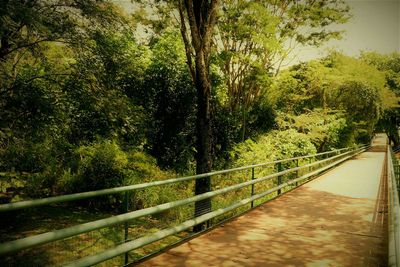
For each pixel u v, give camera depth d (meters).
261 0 18.39
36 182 9.65
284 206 8.77
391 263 3.23
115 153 10.91
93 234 7.37
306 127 23.06
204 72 8.66
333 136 26.20
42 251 6.14
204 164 8.50
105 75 9.35
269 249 5.44
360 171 18.34
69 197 3.63
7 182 7.79
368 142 51.97
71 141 11.38
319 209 8.46
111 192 4.25
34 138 8.44
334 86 26.91
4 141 7.75
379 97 30.02
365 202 9.45
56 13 8.37
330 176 15.83
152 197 10.64
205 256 5.05
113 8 9.45
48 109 8.28
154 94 15.87
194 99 16.55
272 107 23.47
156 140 16.45
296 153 19.97
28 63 9.49
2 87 7.89
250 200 8.08
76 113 10.11
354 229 6.69
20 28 7.40
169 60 16.22
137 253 7.42
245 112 19.80
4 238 7.07
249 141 17.86
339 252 5.36
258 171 15.92
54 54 9.67
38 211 9.27
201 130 8.62
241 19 17.02
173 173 15.03
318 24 18.53
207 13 8.59
